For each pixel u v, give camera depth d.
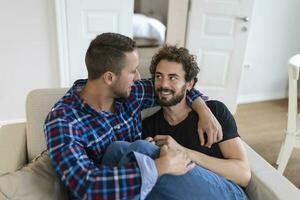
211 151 1.17
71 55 2.63
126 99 1.15
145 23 4.25
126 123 1.17
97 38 1.00
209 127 1.14
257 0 3.00
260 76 3.40
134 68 1.03
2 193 0.78
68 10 2.48
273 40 3.26
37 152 1.21
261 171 1.17
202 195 0.94
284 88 3.59
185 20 2.88
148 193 0.87
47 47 2.55
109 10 2.61
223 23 2.79
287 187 1.08
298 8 3.19
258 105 3.37
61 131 0.89
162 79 1.19
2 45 2.42
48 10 2.44
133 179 0.80
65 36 2.55
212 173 1.03
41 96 1.20
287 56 3.41
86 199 0.78
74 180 0.80
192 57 1.22
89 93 1.04
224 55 2.92
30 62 2.55
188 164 0.95
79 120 0.99
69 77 2.71
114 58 0.96
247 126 2.85
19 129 1.34
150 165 0.84
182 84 1.20
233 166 1.10
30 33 2.46
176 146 1.08
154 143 1.04
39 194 0.83
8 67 2.50
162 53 1.21
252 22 3.08
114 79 1.00
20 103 2.66
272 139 2.62
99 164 1.04
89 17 2.57
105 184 0.78
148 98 1.28
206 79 3.01
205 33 2.84
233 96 3.09
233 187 1.05
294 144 1.97
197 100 1.25
